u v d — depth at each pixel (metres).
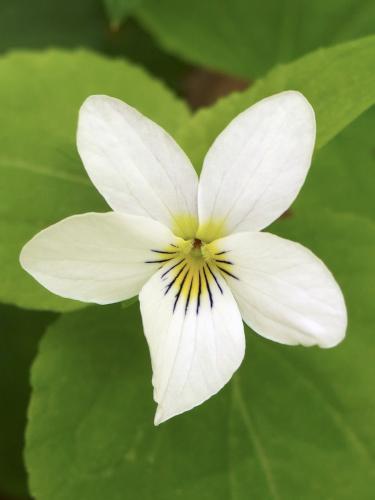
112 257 0.09
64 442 0.10
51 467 0.10
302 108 0.09
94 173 0.09
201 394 0.09
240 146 0.09
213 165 0.09
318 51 0.10
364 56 0.10
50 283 0.09
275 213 0.09
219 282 0.09
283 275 0.09
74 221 0.09
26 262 0.09
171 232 0.09
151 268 0.09
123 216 0.09
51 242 0.09
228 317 0.09
